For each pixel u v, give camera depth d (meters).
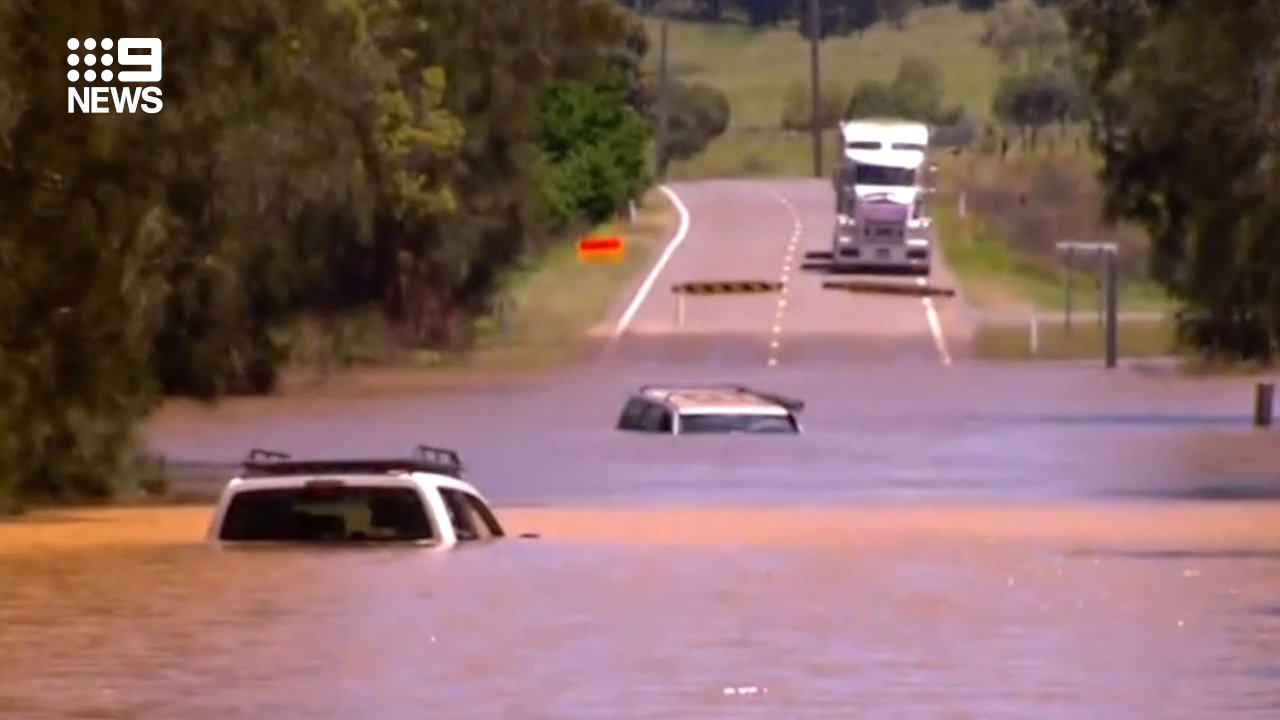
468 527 77.12
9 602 62.19
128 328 108.88
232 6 112.81
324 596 63.09
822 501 117.19
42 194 106.44
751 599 64.81
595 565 72.38
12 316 106.44
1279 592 67.00
